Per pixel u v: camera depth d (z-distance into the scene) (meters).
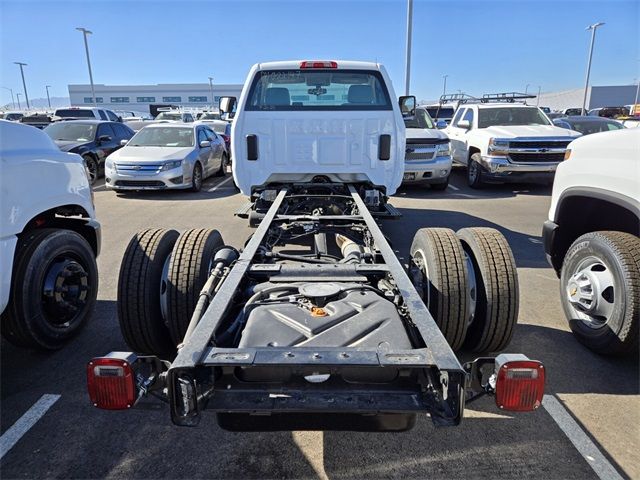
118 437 2.77
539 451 2.64
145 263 3.35
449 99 19.78
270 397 2.19
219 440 2.75
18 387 3.26
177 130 12.10
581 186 3.92
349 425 2.29
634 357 3.65
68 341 3.86
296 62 5.70
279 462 2.58
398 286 2.73
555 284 5.24
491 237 3.46
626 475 2.47
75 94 95.06
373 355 2.08
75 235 3.86
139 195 11.08
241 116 5.67
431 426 2.85
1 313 3.16
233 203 10.05
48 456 2.62
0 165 3.08
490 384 2.06
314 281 3.00
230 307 2.72
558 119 14.75
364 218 4.25
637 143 3.37
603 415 2.96
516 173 10.64
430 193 11.13
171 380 2.01
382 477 2.47
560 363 3.56
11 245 3.16
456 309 3.14
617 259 3.39
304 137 5.69
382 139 5.70
